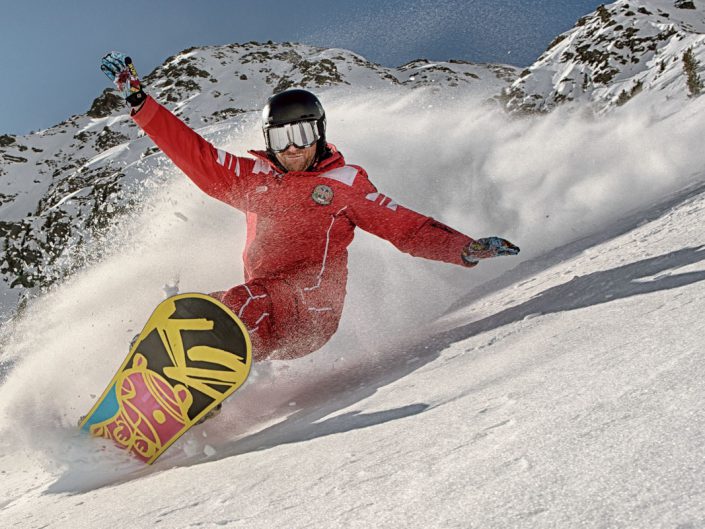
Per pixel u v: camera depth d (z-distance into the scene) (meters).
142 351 2.61
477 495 0.93
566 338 1.80
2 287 56.81
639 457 0.87
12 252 57.34
